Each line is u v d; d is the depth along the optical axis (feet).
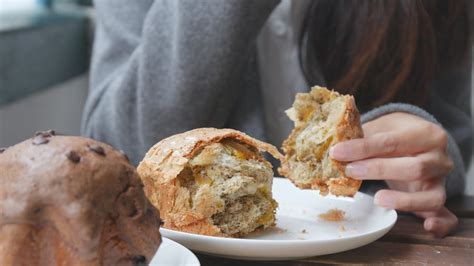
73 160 1.40
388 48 2.75
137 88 2.93
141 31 3.15
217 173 1.92
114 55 3.19
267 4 2.76
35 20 4.52
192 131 2.00
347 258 1.82
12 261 1.38
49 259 1.39
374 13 2.71
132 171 1.46
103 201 1.40
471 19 3.04
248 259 1.78
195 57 2.76
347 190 2.04
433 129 2.20
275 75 3.07
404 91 2.83
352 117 2.06
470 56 3.06
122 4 3.19
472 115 3.23
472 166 3.13
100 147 1.45
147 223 1.45
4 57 3.63
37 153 1.41
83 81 5.26
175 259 1.59
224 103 2.91
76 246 1.37
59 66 4.64
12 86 3.77
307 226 2.01
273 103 3.10
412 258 1.83
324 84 2.90
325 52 2.90
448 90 3.09
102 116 3.10
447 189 2.54
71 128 4.99
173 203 1.88
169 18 2.88
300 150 2.10
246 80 3.12
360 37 2.75
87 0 5.74
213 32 2.74
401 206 2.10
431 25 2.78
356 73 2.78
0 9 4.81
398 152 2.11
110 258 1.43
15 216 1.38
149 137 2.90
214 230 1.88
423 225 2.10
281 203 2.18
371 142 2.05
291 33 3.00
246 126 3.09
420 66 2.82
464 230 2.09
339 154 2.02
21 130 4.03
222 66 2.77
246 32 2.76
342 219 2.07
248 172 1.95
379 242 1.94
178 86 2.80
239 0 2.71
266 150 2.00
